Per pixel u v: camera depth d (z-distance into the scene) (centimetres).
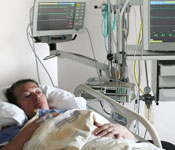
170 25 182
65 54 205
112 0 243
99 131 143
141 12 221
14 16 211
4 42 208
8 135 148
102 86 200
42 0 180
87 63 210
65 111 163
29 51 226
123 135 147
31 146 131
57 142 130
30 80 182
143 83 258
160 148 142
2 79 210
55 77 257
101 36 253
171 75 179
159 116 265
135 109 260
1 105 161
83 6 200
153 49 184
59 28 198
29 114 171
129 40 251
